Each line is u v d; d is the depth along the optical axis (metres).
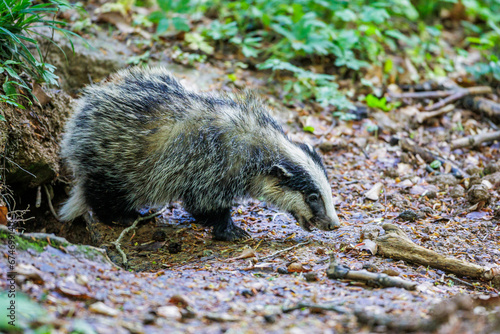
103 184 9.26
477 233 9.11
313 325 5.09
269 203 9.26
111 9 14.77
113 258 8.70
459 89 14.97
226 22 15.57
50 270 5.84
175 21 14.25
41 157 9.55
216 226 9.23
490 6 19.12
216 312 5.48
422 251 7.78
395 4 17.05
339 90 14.49
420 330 4.82
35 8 9.55
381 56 15.68
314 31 15.20
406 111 13.99
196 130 8.81
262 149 8.90
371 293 6.32
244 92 9.67
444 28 18.72
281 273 7.34
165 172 8.89
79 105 9.46
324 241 8.78
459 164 12.19
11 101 8.91
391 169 11.62
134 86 9.27
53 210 10.23
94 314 5.09
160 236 9.30
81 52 13.02
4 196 8.88
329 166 11.88
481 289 7.30
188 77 13.68
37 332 4.39
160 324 5.03
